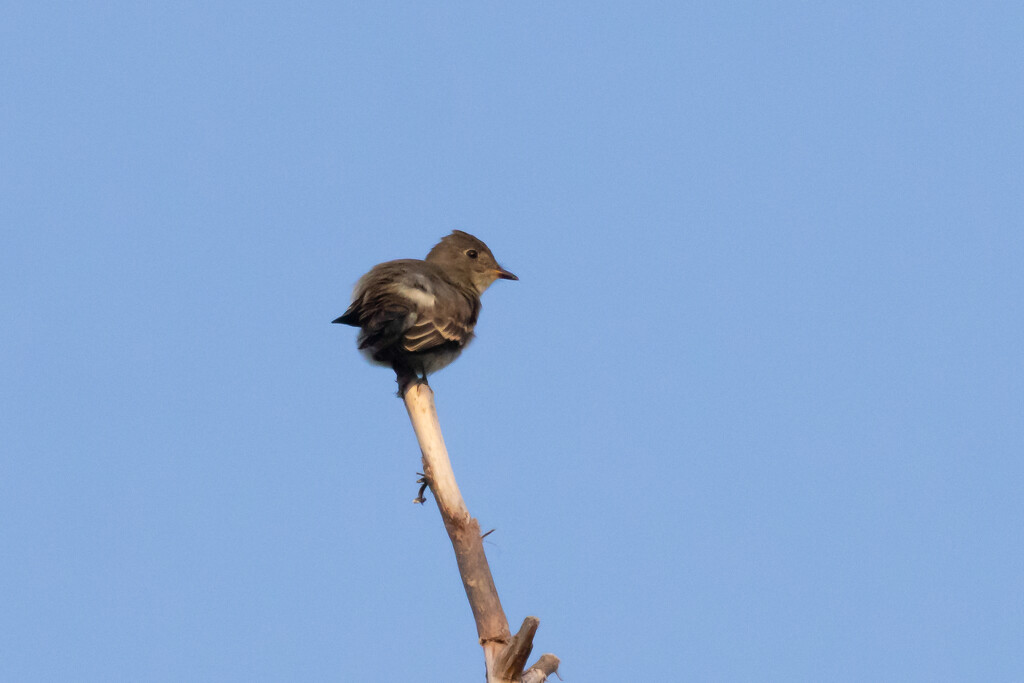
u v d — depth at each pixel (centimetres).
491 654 1040
